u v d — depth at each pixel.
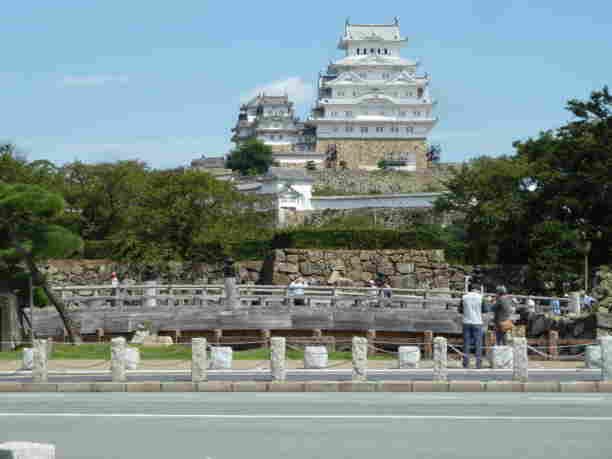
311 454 13.05
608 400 18.81
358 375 21.34
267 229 67.50
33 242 36.03
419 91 128.25
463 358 24.92
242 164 124.94
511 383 20.77
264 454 13.05
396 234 59.56
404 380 21.38
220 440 14.13
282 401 18.78
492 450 13.33
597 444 13.78
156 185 60.81
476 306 24.70
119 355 21.75
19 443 9.04
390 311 41.19
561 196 55.59
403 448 13.48
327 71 131.12
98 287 42.16
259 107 143.62
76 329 37.19
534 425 15.48
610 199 54.50
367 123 126.25
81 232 66.00
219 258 59.50
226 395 20.05
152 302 43.53
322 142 126.88
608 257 55.41
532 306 43.09
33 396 20.08
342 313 41.19
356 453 13.11
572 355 31.58
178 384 20.98
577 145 55.16
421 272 58.94
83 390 21.14
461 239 65.06
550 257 54.56
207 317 40.75
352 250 59.06
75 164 68.19
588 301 44.12
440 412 17.00
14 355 30.73
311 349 24.94
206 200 60.91
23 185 36.47
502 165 62.94
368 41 128.12
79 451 13.32
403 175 118.25
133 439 14.24
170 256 57.91
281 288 44.06
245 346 40.84
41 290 41.09
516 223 59.03
